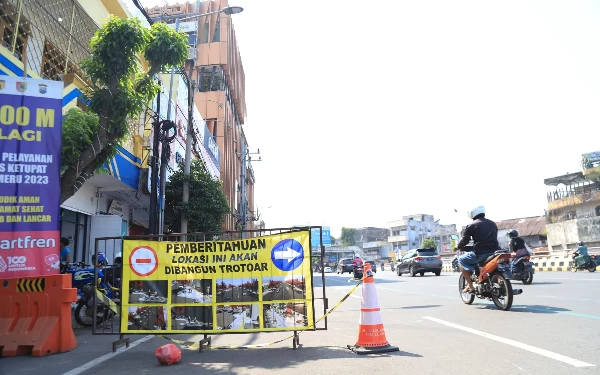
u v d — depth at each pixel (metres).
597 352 4.32
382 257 94.12
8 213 6.07
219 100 39.72
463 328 6.03
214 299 5.72
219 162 36.00
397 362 4.39
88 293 8.08
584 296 8.69
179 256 5.87
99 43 8.78
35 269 6.09
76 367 4.84
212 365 4.74
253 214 63.22
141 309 5.79
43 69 10.63
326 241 60.84
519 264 12.38
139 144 15.60
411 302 9.70
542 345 4.72
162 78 20.06
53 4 10.94
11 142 6.20
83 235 14.09
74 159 8.35
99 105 8.80
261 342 6.06
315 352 5.15
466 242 8.38
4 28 8.98
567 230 38.38
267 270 5.72
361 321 5.15
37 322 5.77
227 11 16.83
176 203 17.77
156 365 4.85
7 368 4.85
